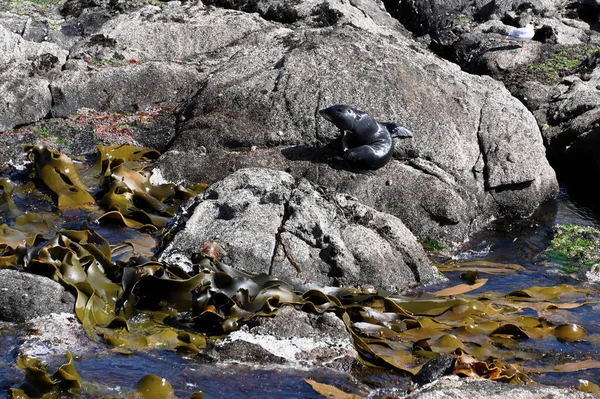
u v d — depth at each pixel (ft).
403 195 39.93
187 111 46.06
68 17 56.80
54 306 28.43
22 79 47.06
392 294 32.24
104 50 51.06
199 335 27.68
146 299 29.91
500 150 42.91
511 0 65.98
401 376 26.27
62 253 30.37
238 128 43.01
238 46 52.03
